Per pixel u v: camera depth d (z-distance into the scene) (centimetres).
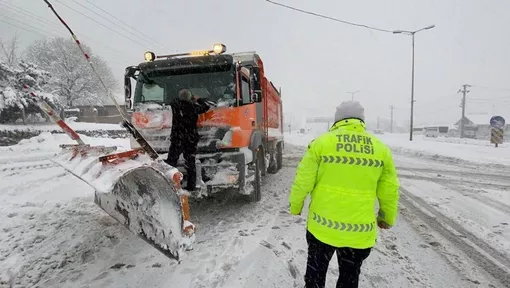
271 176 885
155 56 566
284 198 620
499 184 779
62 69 3634
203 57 516
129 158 306
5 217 474
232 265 333
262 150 693
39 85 2242
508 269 330
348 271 230
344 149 221
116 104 321
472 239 410
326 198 223
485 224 470
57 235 411
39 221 460
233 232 430
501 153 1484
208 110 489
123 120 319
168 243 293
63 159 364
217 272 318
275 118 966
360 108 237
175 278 308
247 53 683
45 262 342
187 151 462
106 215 488
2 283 302
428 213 525
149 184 307
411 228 450
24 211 502
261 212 525
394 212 233
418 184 778
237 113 492
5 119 2055
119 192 339
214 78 523
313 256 240
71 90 3653
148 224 317
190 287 291
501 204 583
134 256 357
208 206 561
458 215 513
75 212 501
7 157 1068
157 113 509
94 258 352
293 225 459
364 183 219
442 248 381
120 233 418
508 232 436
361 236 218
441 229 447
